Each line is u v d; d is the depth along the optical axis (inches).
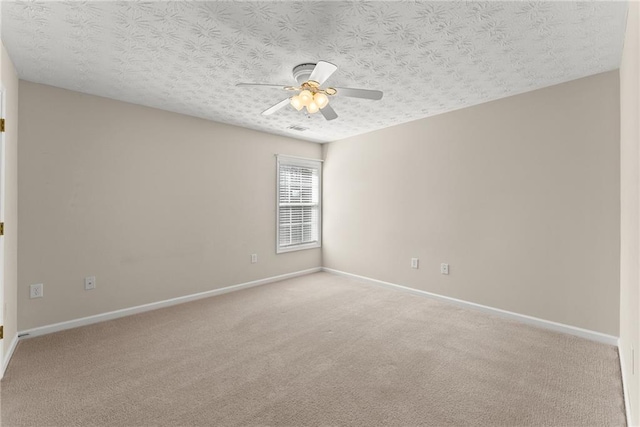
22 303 105.3
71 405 71.3
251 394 75.9
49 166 110.7
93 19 72.6
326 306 140.3
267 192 180.2
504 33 78.7
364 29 76.9
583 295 106.3
